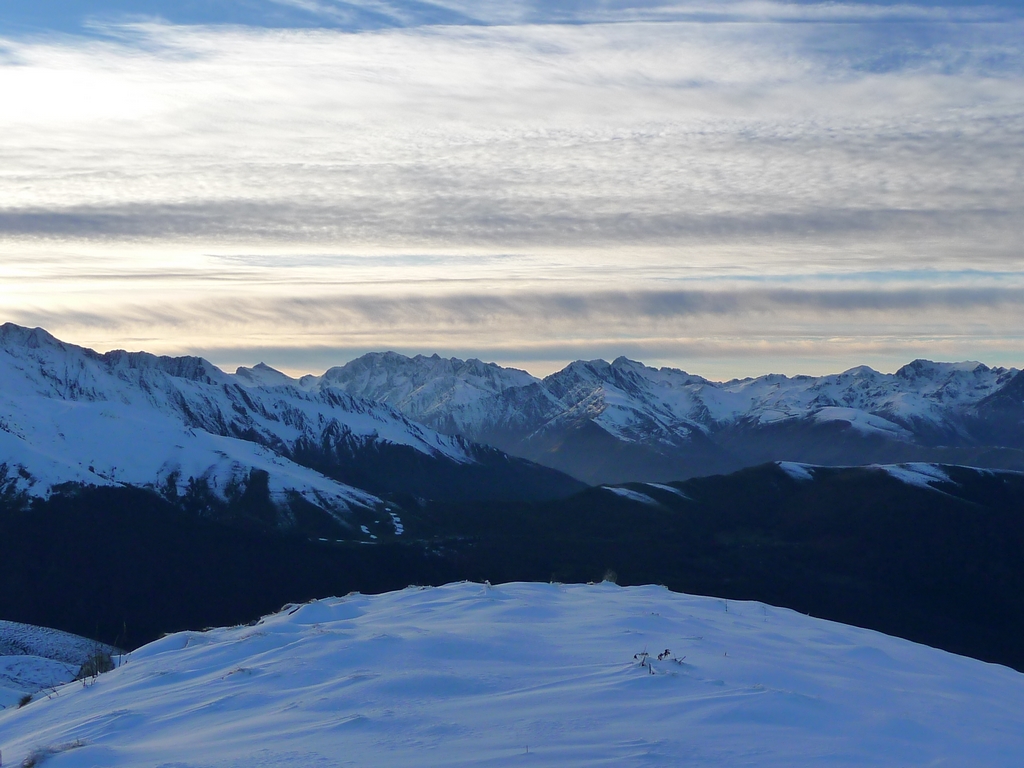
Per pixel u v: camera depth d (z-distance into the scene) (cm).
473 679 1264
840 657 1631
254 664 1442
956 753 1024
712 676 1302
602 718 1072
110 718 1220
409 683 1233
